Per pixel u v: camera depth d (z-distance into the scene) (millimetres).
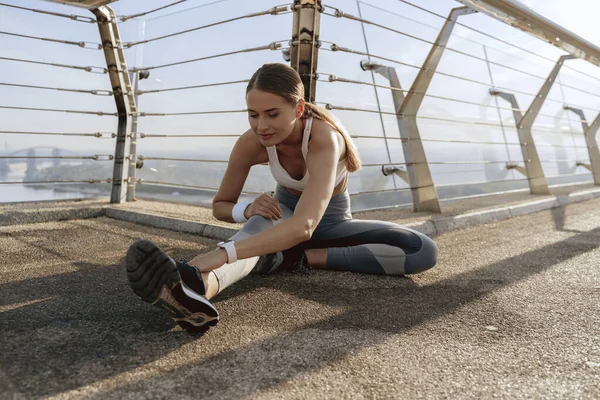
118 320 1399
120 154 3848
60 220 3289
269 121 1429
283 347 1219
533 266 2207
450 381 1046
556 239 2906
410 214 3373
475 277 2006
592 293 1780
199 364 1105
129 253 1129
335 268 2055
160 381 1016
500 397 976
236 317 1450
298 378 1042
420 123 4055
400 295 1731
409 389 1005
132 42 3641
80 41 3617
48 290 1694
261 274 1979
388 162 3549
